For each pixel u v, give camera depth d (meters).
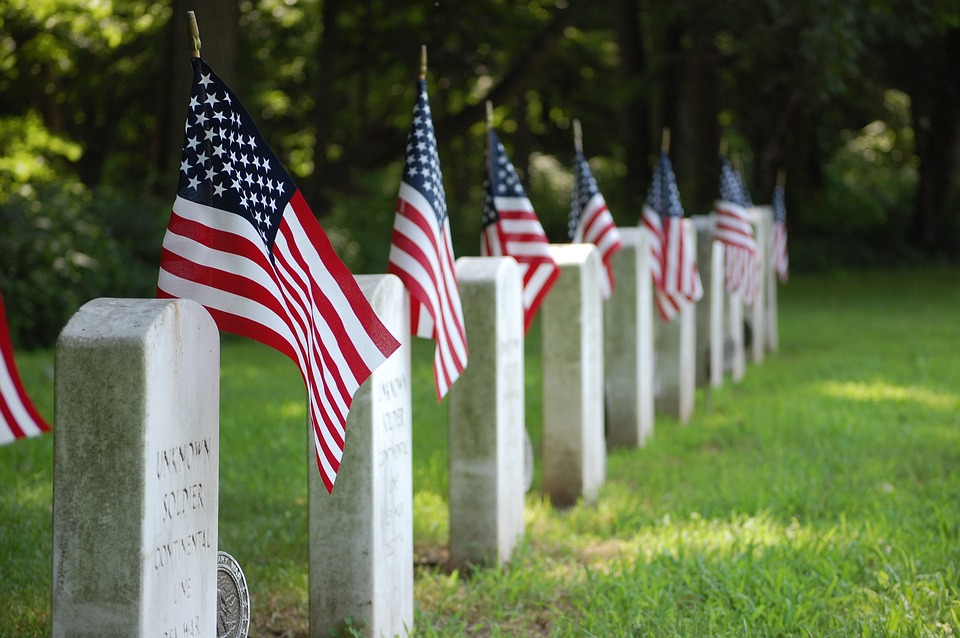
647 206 12.66
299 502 9.16
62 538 4.15
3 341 7.59
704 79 32.31
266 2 34.91
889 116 40.19
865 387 14.56
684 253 12.56
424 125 6.87
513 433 7.91
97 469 4.11
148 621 4.16
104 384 4.09
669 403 13.03
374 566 5.91
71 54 30.97
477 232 32.59
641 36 34.16
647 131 35.25
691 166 35.31
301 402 13.42
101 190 22.81
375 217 28.17
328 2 29.67
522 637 6.27
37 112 32.72
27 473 9.88
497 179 8.88
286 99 38.31
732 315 15.71
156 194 23.89
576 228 10.97
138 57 34.66
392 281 6.07
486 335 7.48
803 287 31.11
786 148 35.56
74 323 4.16
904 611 6.29
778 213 19.20
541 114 43.91
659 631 6.16
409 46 30.98
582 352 9.19
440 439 11.52
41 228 18.91
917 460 10.47
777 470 10.01
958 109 37.56
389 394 6.07
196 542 4.49
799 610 6.33
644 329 11.65
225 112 4.75
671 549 7.75
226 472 10.10
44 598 6.60
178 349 4.29
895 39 30.91
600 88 40.47
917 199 39.41
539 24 31.80
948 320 22.81
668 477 10.14
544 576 7.28
